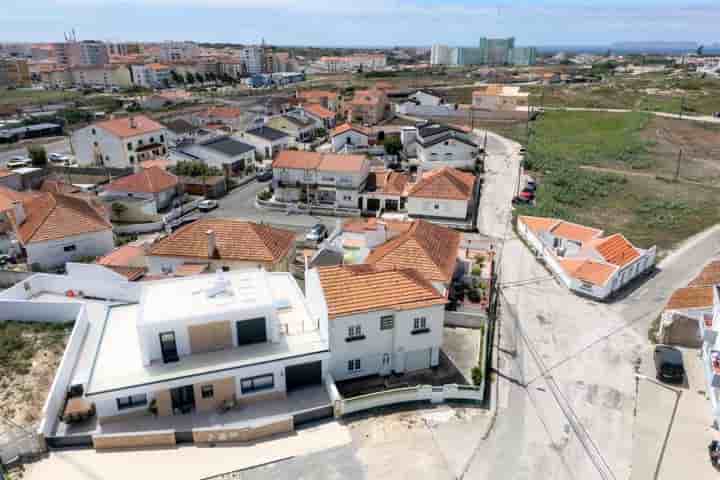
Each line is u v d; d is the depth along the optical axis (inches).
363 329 1288.1
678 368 1318.9
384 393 1219.2
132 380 1140.5
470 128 4889.3
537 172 3435.0
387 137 4035.4
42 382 1269.7
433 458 1088.2
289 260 1915.6
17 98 7037.4
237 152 3380.9
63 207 2064.5
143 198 2645.2
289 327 1358.3
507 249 2220.7
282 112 5457.7
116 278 1692.9
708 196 2878.9
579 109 5802.2
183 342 1216.2
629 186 3078.2
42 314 1529.3
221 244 1776.6
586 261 1891.0
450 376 1368.1
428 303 1307.8
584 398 1282.0
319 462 1069.1
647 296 1807.3
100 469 1035.9
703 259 2097.7
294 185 2817.4
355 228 2071.9
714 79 7578.7
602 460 1088.8
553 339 1537.9
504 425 1187.9
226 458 1072.2
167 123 4318.4
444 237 1782.7
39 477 1015.0
